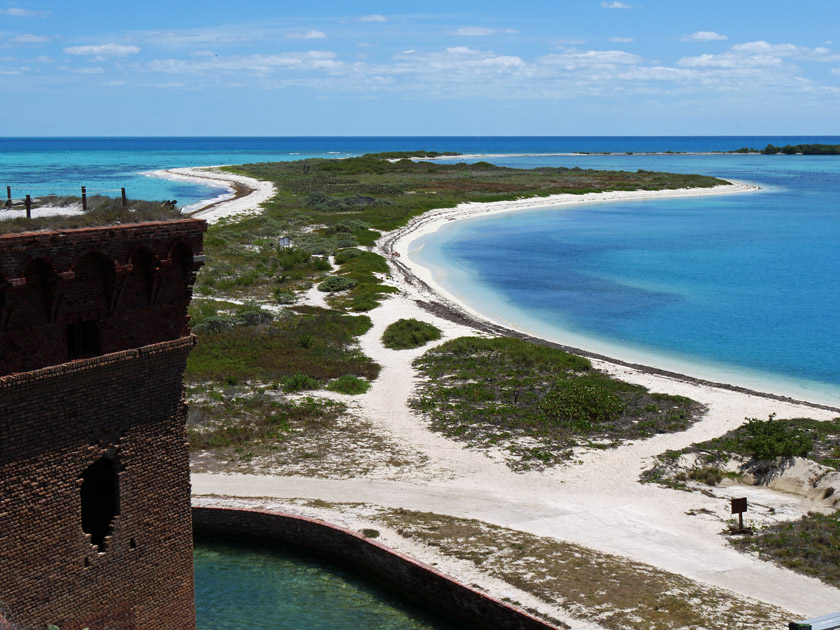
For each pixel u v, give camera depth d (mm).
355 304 58156
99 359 12914
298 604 21641
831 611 20406
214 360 43531
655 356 51469
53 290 12102
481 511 26266
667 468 30297
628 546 24047
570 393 37062
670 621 19422
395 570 22469
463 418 35562
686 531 25219
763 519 26203
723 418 36344
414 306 59094
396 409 37062
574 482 29031
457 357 45375
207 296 59719
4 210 14430
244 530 25422
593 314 62969
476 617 20547
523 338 52938
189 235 14094
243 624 20453
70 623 13094
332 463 30375
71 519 12922
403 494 27484
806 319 61969
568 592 20703
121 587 13812
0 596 12047
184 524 14844
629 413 36625
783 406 38594
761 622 19531
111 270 12898
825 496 27859
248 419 34781
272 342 46938
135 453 13805
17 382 11820
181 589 14898
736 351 52906
